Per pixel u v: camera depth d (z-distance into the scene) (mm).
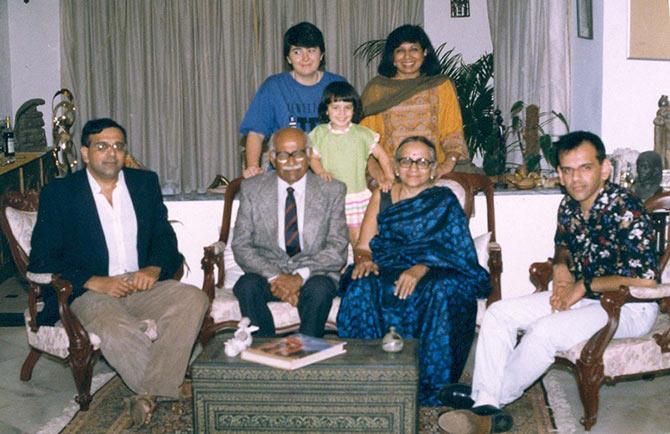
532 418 3689
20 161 6293
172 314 3764
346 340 3434
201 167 8562
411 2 8281
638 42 5156
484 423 3383
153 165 8484
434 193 4035
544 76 6301
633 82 5230
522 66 6938
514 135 7145
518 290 4785
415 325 3846
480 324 4059
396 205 4051
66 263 3955
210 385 3182
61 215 3922
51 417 3795
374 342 3410
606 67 5234
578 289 3611
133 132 8422
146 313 3877
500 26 7473
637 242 3486
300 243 4113
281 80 4609
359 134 4336
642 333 3604
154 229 4117
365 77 8383
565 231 3803
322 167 4281
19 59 8164
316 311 3887
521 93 7020
